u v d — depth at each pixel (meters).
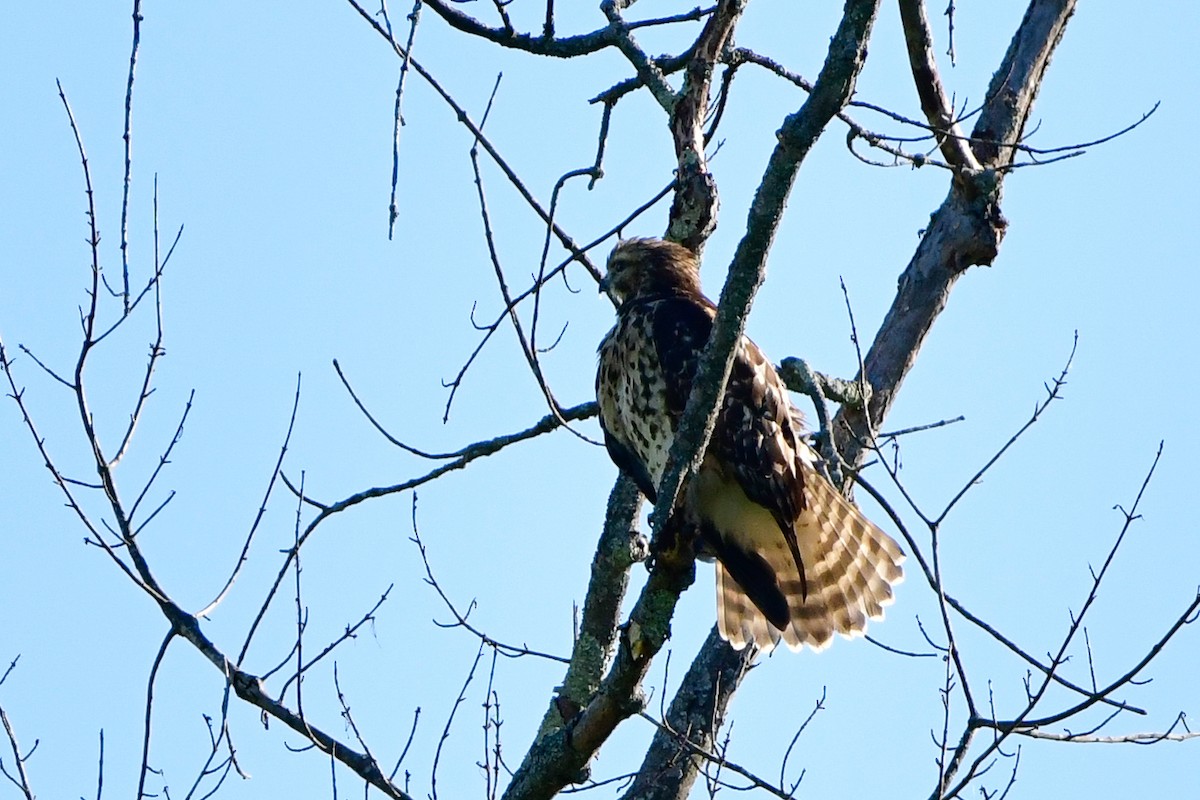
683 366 11.73
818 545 12.84
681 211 12.75
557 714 12.37
